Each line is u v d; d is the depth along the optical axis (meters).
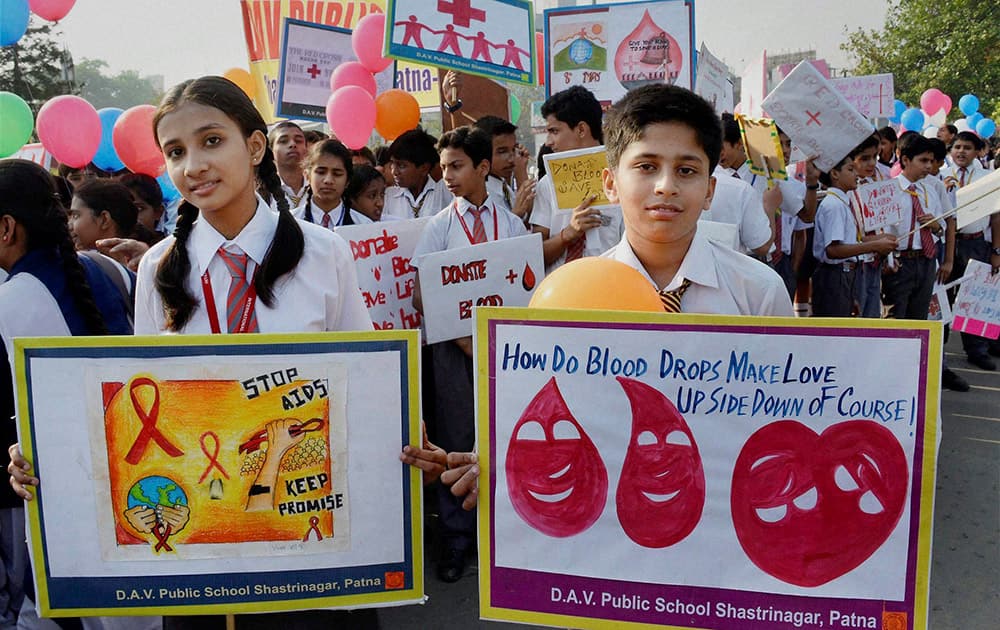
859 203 5.52
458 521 3.43
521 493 1.58
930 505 1.50
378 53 5.04
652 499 1.55
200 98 1.64
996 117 22.08
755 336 1.52
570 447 1.56
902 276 6.02
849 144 4.08
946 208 6.32
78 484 1.61
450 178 3.53
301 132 4.71
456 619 3.06
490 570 1.60
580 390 1.56
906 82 25.89
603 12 5.28
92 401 1.60
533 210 3.68
